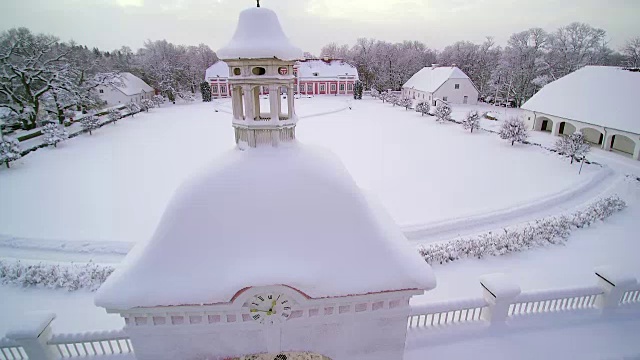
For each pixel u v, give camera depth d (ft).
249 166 23.99
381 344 25.85
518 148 118.11
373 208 30.50
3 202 74.79
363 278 22.63
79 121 163.12
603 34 249.14
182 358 24.18
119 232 61.57
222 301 21.50
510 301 34.01
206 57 354.33
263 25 23.21
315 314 23.61
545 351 32.27
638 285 36.42
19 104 148.05
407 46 397.19
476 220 64.95
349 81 273.75
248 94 24.09
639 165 100.32
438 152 112.78
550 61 236.22
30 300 43.78
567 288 36.01
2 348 29.60
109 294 21.50
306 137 132.67
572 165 98.99
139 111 196.34
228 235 22.40
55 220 66.18
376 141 127.03
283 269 21.50
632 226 63.26
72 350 32.83
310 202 23.25
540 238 57.36
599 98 123.13
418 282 23.09
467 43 339.16
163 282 21.75
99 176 91.15
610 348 32.73
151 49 286.05
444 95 226.38
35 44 150.41
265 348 24.21
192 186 23.68
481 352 32.07
